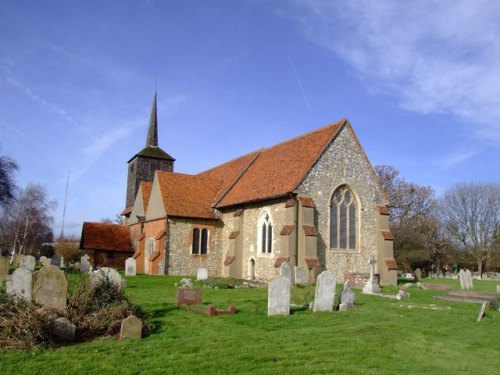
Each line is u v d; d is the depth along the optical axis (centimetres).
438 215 7188
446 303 1975
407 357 1028
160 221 3616
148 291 2227
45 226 8044
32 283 1158
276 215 3023
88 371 864
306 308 1694
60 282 1178
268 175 3409
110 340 1103
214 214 3706
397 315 1587
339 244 2994
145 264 3878
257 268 3186
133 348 1031
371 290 2369
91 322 1152
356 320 1462
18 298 1112
